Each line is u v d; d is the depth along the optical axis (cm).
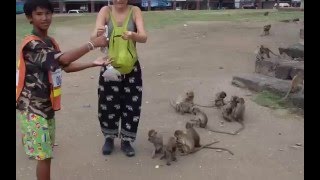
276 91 443
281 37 839
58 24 1322
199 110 382
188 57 678
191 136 314
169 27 1063
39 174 231
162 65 627
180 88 490
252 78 480
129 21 285
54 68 214
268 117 391
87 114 404
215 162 299
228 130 362
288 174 281
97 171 287
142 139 342
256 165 295
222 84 501
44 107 221
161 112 407
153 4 2411
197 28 1023
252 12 1557
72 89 500
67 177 279
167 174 282
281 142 334
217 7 2648
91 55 725
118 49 280
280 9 1611
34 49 211
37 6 212
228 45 770
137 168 292
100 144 332
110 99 302
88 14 1861
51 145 230
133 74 297
